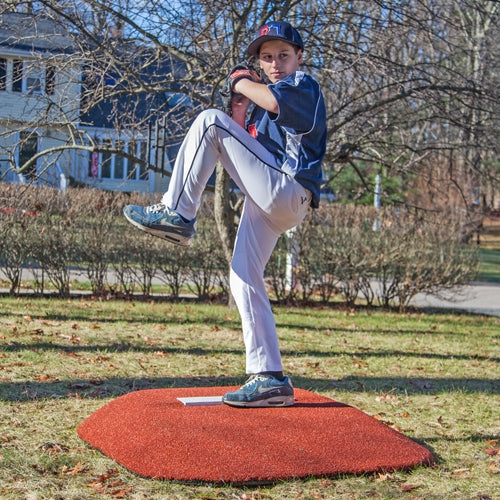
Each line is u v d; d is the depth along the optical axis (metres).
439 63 10.21
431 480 4.00
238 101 4.37
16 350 6.91
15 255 11.17
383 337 9.45
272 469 3.83
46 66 9.41
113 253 11.67
